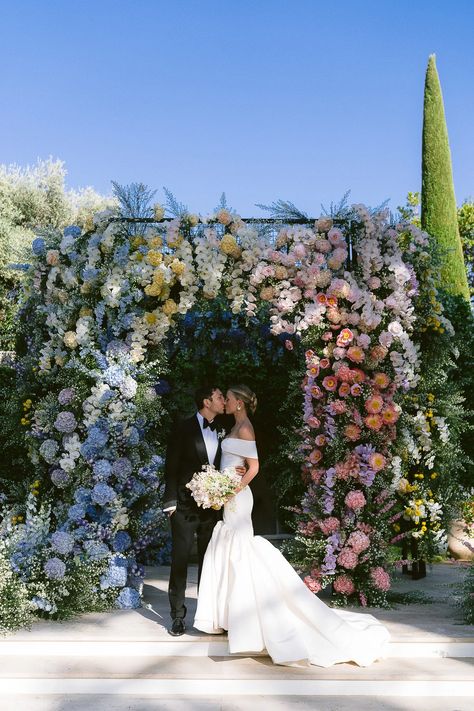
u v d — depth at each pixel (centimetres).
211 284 546
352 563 508
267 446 774
